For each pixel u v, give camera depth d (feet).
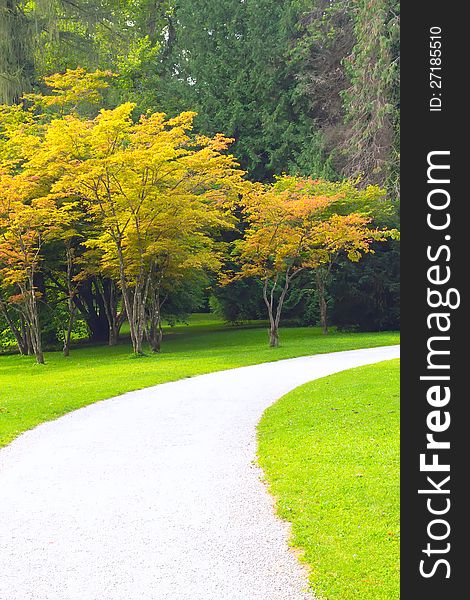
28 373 74.43
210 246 96.84
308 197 90.17
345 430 35.68
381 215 110.22
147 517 24.29
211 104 141.90
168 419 40.98
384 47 114.83
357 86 120.88
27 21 109.09
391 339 94.17
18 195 77.66
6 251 82.64
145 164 74.74
